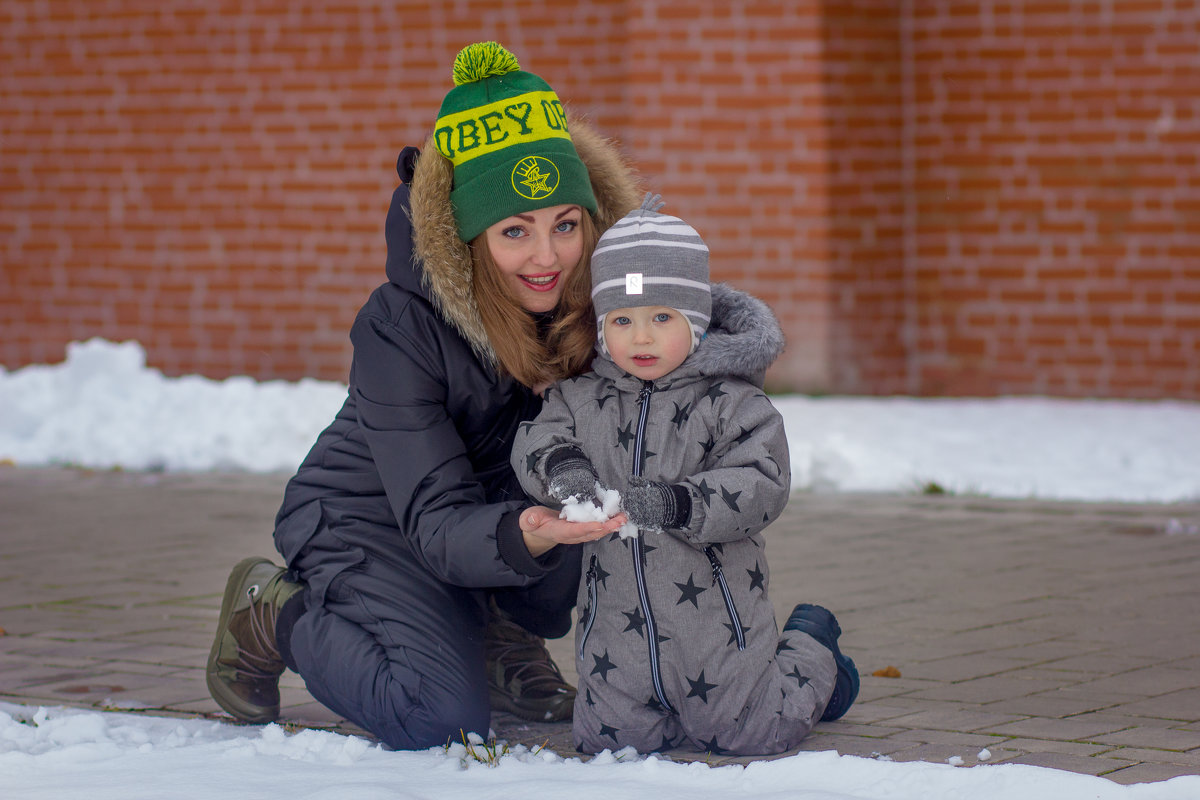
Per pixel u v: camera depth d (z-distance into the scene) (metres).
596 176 5.93
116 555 9.65
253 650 5.83
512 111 5.50
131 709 6.09
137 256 18.52
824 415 14.87
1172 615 7.59
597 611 5.36
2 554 9.70
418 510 5.42
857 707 5.98
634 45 16.19
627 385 5.38
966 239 16.48
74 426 14.74
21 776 4.93
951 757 5.16
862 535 10.00
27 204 18.94
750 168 16.25
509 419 5.80
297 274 17.88
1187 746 5.30
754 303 5.50
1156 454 12.55
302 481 5.88
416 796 4.62
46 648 7.18
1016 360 16.39
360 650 5.46
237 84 17.97
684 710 5.32
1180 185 15.66
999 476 11.94
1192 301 15.67
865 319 16.55
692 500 5.04
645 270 5.23
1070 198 16.09
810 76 16.16
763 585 5.45
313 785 4.78
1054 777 4.54
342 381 17.77
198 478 12.97
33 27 18.73
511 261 5.49
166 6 18.17
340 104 17.61
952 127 16.45
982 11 16.25
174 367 18.42
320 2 17.58
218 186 18.12
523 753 5.22
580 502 4.99
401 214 5.68
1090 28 15.90
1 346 19.11
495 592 5.84
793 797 4.49
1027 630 7.32
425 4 17.22
